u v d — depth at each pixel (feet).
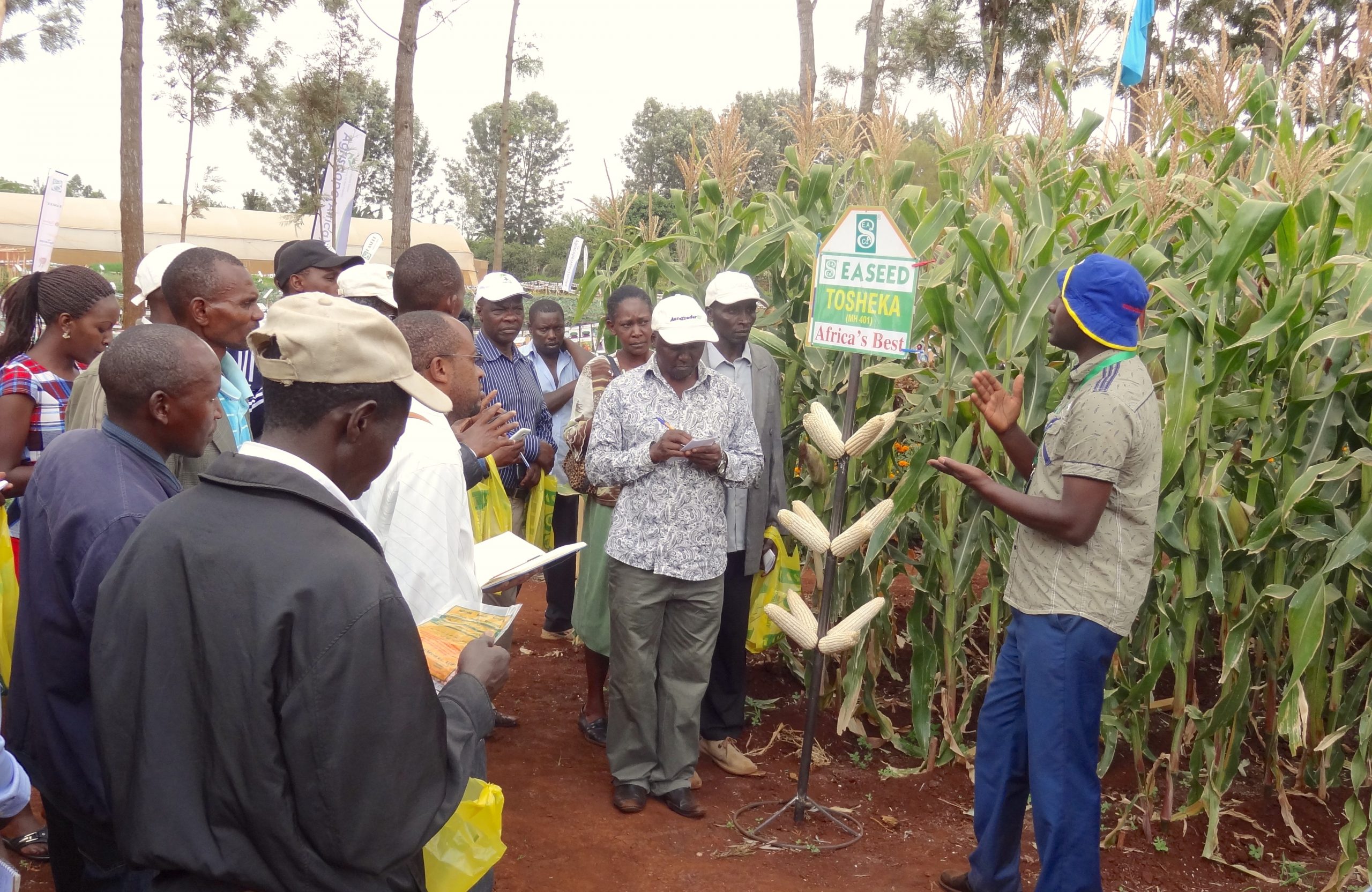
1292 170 11.82
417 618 7.40
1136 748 12.70
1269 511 12.26
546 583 18.57
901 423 14.25
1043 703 10.02
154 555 5.07
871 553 12.89
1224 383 13.20
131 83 42.68
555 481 17.97
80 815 7.27
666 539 12.00
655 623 12.35
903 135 16.03
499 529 12.25
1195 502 12.06
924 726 13.92
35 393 11.73
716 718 13.99
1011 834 10.81
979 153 15.69
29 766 7.66
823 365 14.71
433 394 5.70
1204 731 12.03
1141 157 14.28
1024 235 13.16
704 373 12.67
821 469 14.79
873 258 11.21
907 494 12.73
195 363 7.44
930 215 13.24
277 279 12.67
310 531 5.03
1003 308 12.75
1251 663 14.97
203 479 5.27
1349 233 12.36
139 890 7.20
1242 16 50.78
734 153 16.49
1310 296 11.64
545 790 13.17
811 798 13.32
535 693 16.47
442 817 5.24
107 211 117.08
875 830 12.59
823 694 15.74
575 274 41.70
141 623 5.03
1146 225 13.70
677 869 11.42
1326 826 12.92
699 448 11.58
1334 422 11.78
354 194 39.11
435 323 8.32
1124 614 9.89
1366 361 11.46
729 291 13.26
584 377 14.47
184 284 9.03
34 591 7.13
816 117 16.88
